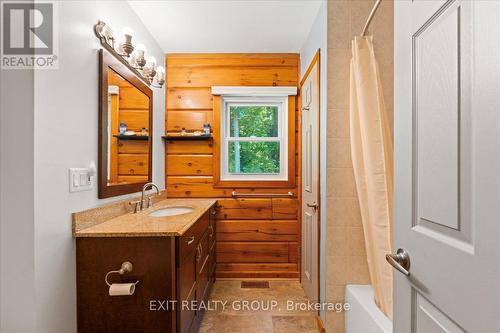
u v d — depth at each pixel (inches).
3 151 39.0
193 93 105.0
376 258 56.6
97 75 55.6
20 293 39.5
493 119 19.2
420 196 28.4
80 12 50.0
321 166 72.1
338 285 67.4
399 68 32.7
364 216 60.0
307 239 88.1
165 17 80.0
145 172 82.9
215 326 73.1
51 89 42.6
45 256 41.5
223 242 104.1
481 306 19.9
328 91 67.0
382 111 57.9
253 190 104.8
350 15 66.7
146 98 83.0
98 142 55.9
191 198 104.2
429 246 26.4
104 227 52.5
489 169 19.5
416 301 29.1
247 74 104.8
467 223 21.6
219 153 104.3
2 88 39.0
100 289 48.9
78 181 49.0
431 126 26.5
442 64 25.0
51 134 42.6
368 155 57.8
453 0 23.6
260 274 103.8
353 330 62.1
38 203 40.1
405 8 31.4
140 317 49.1
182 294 51.8
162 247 49.1
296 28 86.7
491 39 19.5
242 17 80.4
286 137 106.0
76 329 48.9
